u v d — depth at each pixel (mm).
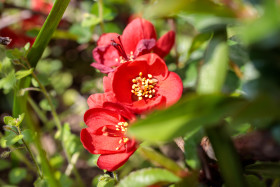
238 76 235
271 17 171
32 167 326
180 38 367
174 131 184
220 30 210
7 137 260
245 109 179
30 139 260
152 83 244
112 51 267
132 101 247
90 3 389
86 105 390
